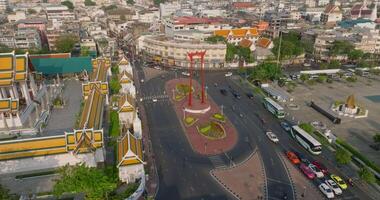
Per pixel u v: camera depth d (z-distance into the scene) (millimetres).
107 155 92750
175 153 98750
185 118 122375
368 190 83188
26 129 100500
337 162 94875
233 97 147500
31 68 113250
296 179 87125
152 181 84938
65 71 153875
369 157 97750
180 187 82875
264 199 78688
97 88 122125
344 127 118500
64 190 69875
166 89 157125
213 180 86000
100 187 70562
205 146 103250
